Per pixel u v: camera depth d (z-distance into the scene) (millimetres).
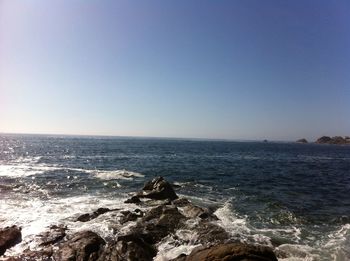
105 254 11812
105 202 21750
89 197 23562
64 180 31172
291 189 30047
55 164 46969
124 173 36281
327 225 17922
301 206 22625
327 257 13039
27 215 18078
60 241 13695
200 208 18422
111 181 30875
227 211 20109
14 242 13445
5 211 18953
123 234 14469
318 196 26953
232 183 32344
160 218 16156
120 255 11625
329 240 15258
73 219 17219
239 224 17344
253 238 14906
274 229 16766
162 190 22906
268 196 25719
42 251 12398
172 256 12336
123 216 17297
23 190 25797
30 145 106125
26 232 14922
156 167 45500
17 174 34938
